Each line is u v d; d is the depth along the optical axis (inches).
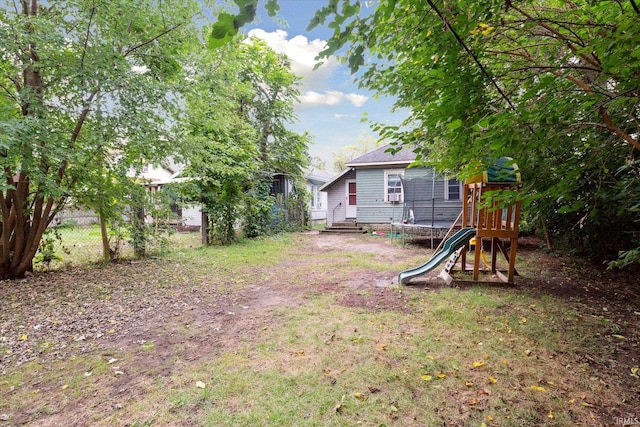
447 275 209.3
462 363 106.0
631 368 102.3
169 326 142.1
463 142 93.4
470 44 82.7
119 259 291.4
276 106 539.2
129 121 220.8
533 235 391.9
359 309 160.6
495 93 97.4
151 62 253.4
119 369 105.8
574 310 153.9
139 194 272.7
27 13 210.2
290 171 585.3
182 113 256.1
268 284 213.0
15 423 80.3
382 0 72.2
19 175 212.1
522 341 121.9
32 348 121.0
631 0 56.1
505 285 198.8
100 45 211.3
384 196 524.4
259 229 468.4
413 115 122.8
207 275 237.9
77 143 216.4
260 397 89.5
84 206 261.3
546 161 102.3
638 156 115.1
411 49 98.7
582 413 81.3
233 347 120.5
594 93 74.9
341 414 82.2
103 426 79.0
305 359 110.0
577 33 79.7
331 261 289.3
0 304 167.3
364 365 105.4
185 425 79.0
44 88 208.7
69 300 176.7
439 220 438.9
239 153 371.9
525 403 85.3
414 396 89.0
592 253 250.1
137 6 220.7
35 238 227.6
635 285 195.9
